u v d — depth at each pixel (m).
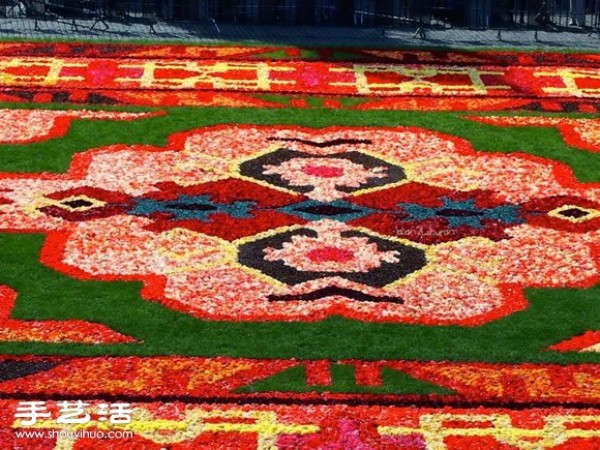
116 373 15.40
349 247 18.66
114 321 16.58
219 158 21.59
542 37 28.45
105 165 21.20
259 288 17.50
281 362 15.73
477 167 21.56
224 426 14.43
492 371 15.65
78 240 18.64
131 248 18.47
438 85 25.33
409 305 17.16
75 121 22.97
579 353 16.12
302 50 26.80
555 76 25.94
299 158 21.66
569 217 19.80
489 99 24.73
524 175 21.28
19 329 16.33
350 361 15.80
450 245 18.80
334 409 14.77
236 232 18.98
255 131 22.73
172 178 20.78
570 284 17.83
